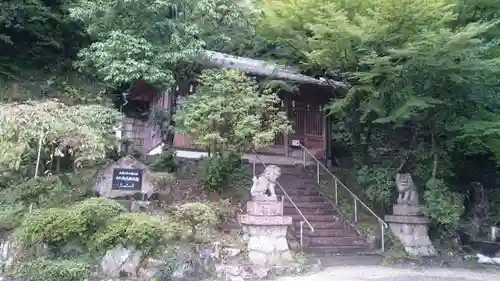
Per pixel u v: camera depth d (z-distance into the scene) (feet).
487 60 37.47
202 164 42.65
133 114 59.41
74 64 51.57
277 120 39.68
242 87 38.34
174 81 41.19
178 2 41.73
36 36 59.72
